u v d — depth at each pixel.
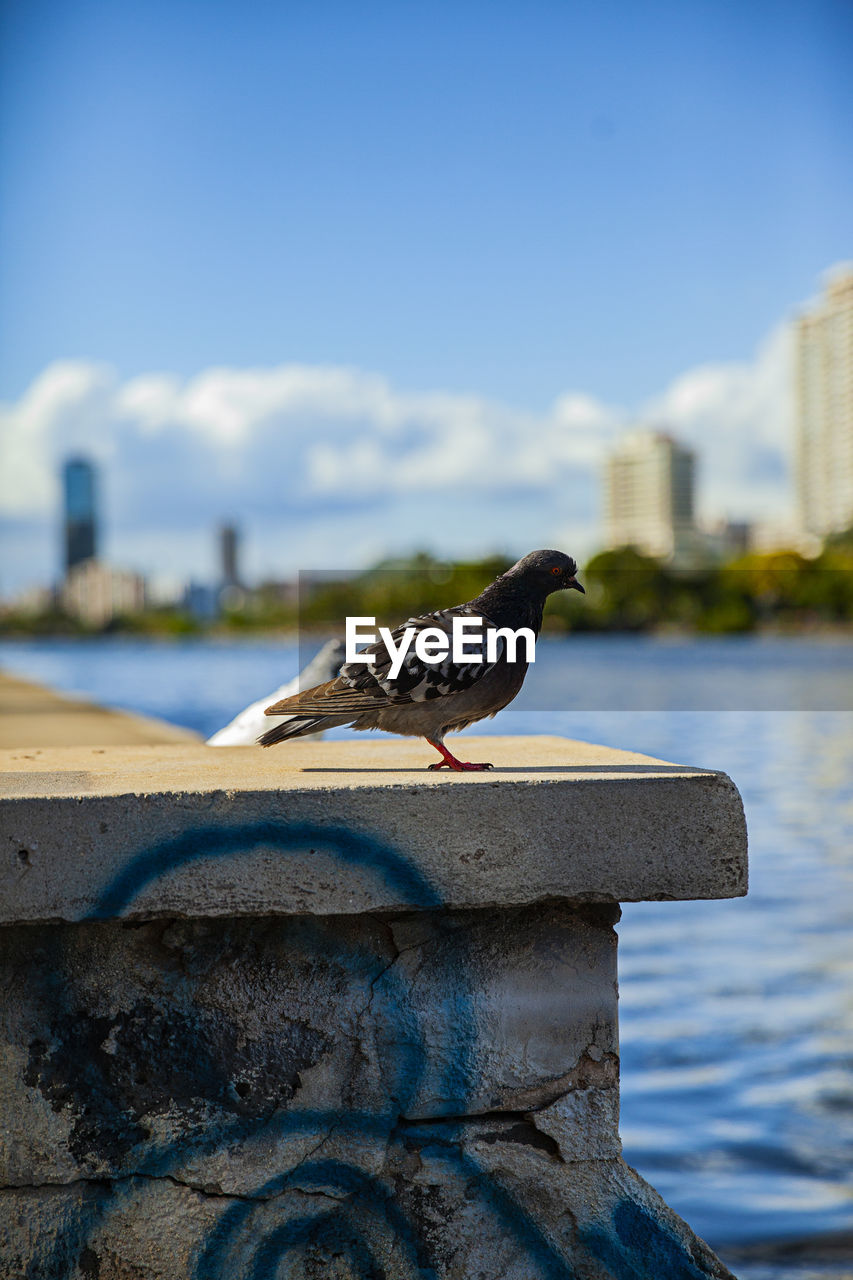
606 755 3.55
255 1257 2.87
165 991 2.89
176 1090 2.88
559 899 2.80
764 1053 6.45
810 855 11.67
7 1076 2.83
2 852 2.58
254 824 2.67
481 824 2.72
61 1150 2.84
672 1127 5.60
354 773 3.06
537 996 3.01
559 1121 2.98
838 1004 7.21
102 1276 2.82
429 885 2.70
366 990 2.95
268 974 2.93
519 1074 2.98
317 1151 2.91
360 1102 2.93
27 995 2.85
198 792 2.66
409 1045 2.95
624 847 2.76
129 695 33.38
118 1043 2.87
